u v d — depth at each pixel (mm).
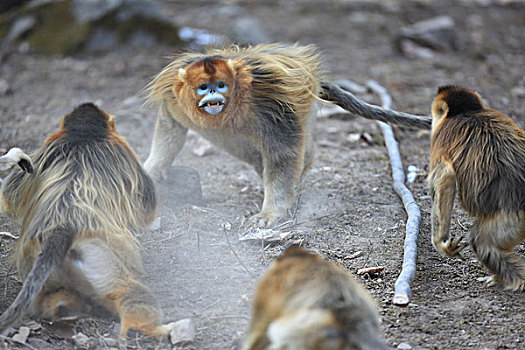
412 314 8328
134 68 21359
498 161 8484
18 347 7332
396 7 29203
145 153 15172
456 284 9148
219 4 28953
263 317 5926
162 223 11055
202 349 7520
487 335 7832
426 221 11227
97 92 19516
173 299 8703
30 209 8414
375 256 9984
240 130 11078
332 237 10680
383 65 22172
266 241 10398
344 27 26422
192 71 10422
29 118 17422
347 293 5676
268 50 11789
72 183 8320
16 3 25391
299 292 5742
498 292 8828
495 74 21344
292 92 11133
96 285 7664
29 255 8031
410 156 14688
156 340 7512
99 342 7531
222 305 8531
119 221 8375
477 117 8961
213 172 14305
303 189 12828
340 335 5270
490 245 8617
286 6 29250
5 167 8250
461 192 8797
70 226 7844
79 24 23438
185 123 11297
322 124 17141
